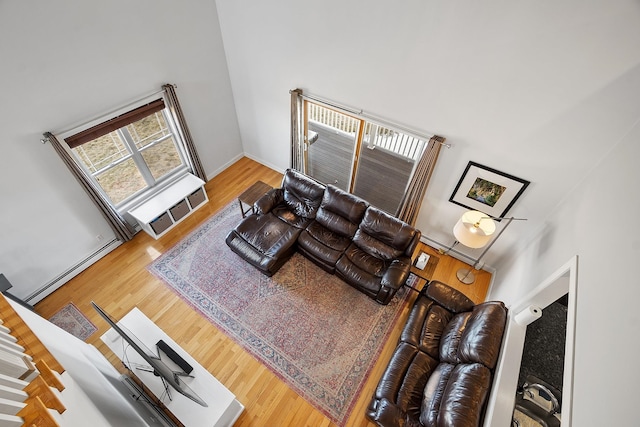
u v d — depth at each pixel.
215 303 4.05
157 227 4.71
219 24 4.71
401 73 3.63
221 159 6.08
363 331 3.84
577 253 2.46
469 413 2.32
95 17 3.37
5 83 2.96
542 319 3.46
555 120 3.01
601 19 2.42
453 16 2.99
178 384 2.38
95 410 1.83
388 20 3.36
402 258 4.04
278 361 3.55
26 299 3.88
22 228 3.57
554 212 3.46
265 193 4.91
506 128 3.31
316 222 4.57
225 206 5.47
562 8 2.52
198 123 5.24
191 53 4.55
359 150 4.85
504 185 3.67
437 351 3.22
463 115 3.50
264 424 3.11
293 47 4.27
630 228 1.84
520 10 2.68
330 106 4.47
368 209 4.16
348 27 3.66
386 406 2.76
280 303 4.07
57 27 3.13
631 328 1.39
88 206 4.12
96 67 3.59
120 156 4.43
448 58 3.24
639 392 1.14
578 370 1.75
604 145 2.87
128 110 4.06
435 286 3.65
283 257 4.30
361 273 4.00
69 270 4.22
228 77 5.34
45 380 1.66
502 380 2.49
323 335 3.78
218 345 3.66
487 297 4.21
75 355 2.48
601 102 2.72
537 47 2.76
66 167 3.71
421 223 4.84
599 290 1.89
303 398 3.29
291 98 4.66
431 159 3.90
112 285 4.21
